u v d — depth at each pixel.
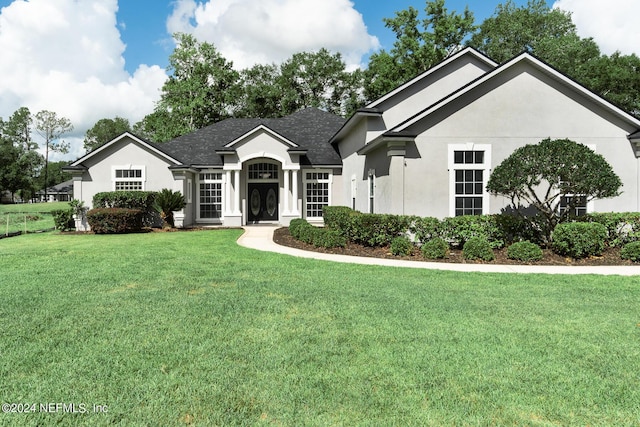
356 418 2.99
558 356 4.13
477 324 5.12
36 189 80.88
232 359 4.02
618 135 12.75
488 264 9.98
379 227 11.87
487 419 2.99
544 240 11.39
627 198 12.76
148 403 3.19
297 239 14.45
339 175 22.11
